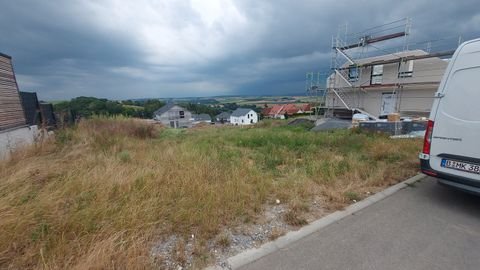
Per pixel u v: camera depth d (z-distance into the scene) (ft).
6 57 21.15
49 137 24.84
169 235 8.39
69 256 6.87
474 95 9.96
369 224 9.28
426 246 7.86
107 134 29.86
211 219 9.06
